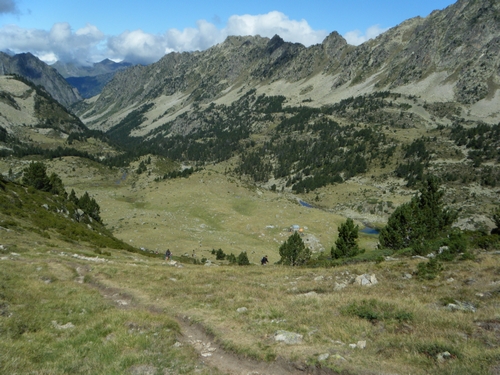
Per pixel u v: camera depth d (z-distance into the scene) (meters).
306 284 23.36
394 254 33.56
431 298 17.48
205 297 20.34
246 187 166.62
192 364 11.75
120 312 16.75
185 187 160.12
